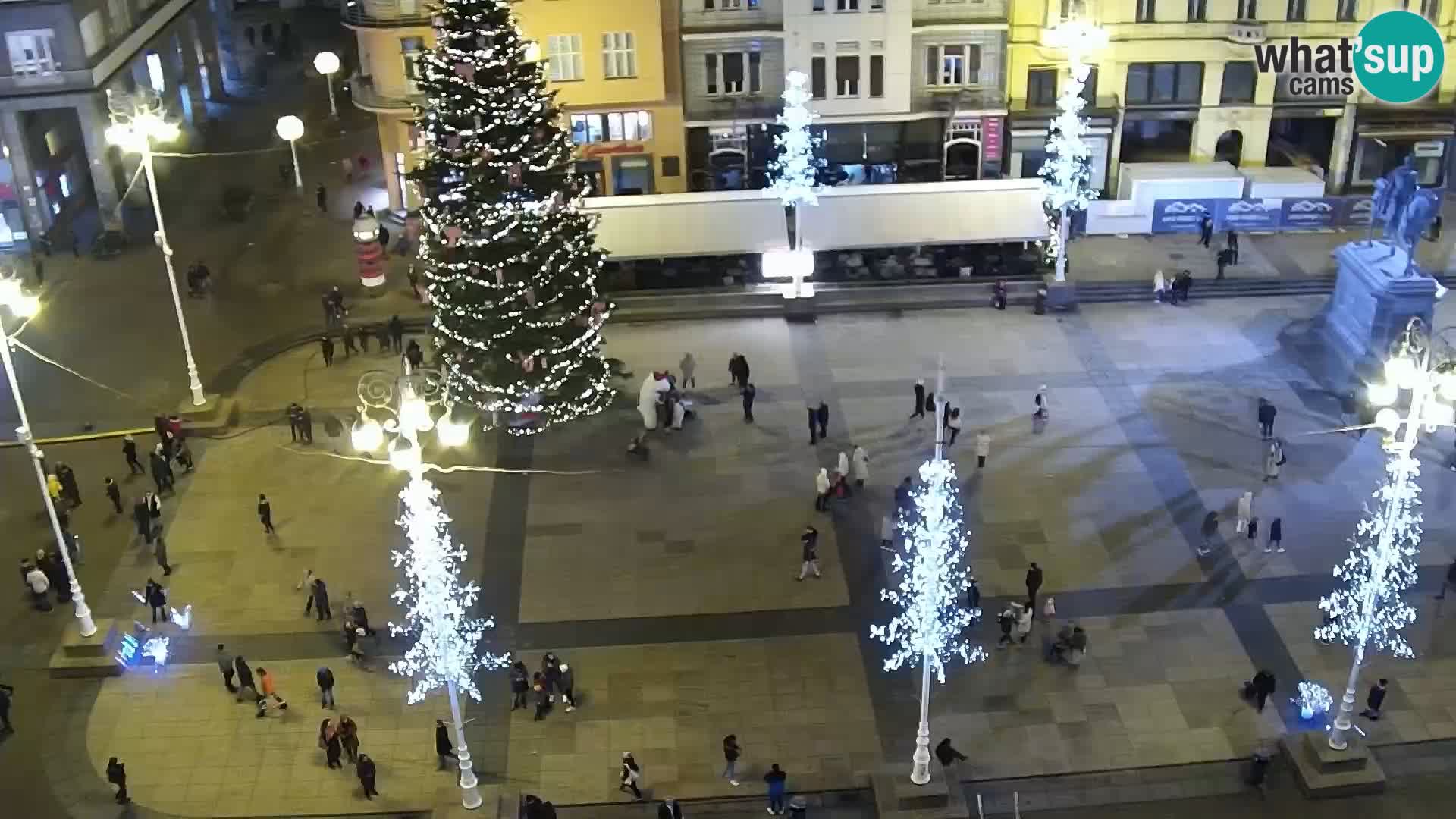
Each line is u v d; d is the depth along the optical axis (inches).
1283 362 2283.5
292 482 2049.7
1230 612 1759.4
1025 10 2642.7
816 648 1721.2
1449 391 1416.1
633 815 1502.2
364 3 2603.3
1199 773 1542.8
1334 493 1963.6
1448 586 1774.1
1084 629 1734.7
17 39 2554.1
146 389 2265.0
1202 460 2043.6
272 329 2442.2
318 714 1643.7
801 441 2112.5
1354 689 1513.3
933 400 2188.7
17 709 1660.9
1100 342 2364.7
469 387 2078.0
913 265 2561.5
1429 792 1510.8
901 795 1483.8
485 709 1644.9
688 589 1822.1
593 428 2164.1
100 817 1510.8
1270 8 2640.3
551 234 2004.2
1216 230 2687.0
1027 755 1563.7
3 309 2502.5
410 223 2669.8
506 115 1925.4
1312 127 2819.9
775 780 1482.5
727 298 2491.4
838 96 2706.7
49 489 1911.9
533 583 1840.6
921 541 1608.0
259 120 3373.5
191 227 2824.8
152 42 2955.2
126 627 1766.7
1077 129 2434.8
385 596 1817.2
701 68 2664.9
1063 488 1989.4
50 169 2790.4
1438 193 2146.9
